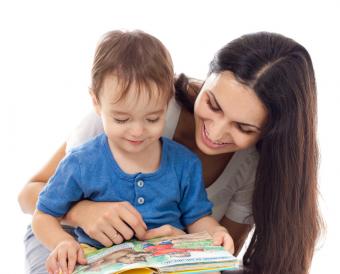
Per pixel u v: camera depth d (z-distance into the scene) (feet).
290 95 4.23
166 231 4.19
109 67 3.91
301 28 8.30
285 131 4.33
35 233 4.25
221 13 8.14
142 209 4.29
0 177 7.98
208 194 5.04
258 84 4.11
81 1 7.97
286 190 4.57
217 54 4.33
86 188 4.25
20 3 7.93
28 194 5.01
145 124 4.01
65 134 8.15
